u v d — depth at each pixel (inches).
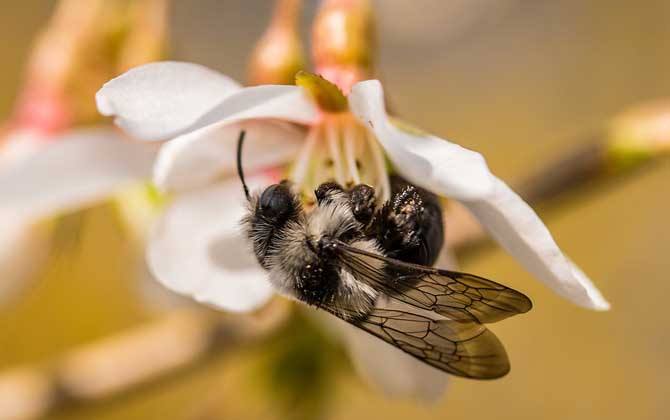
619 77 7.6
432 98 8.0
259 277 4.2
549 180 4.5
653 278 7.2
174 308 5.1
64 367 4.7
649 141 4.4
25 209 4.4
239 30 7.7
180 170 4.2
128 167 4.4
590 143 4.5
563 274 3.7
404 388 4.3
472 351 3.9
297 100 4.0
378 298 4.0
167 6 4.7
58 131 4.7
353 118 4.1
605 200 7.4
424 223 4.0
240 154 4.1
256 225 4.1
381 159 4.1
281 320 4.6
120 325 6.8
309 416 4.8
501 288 3.8
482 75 8.0
